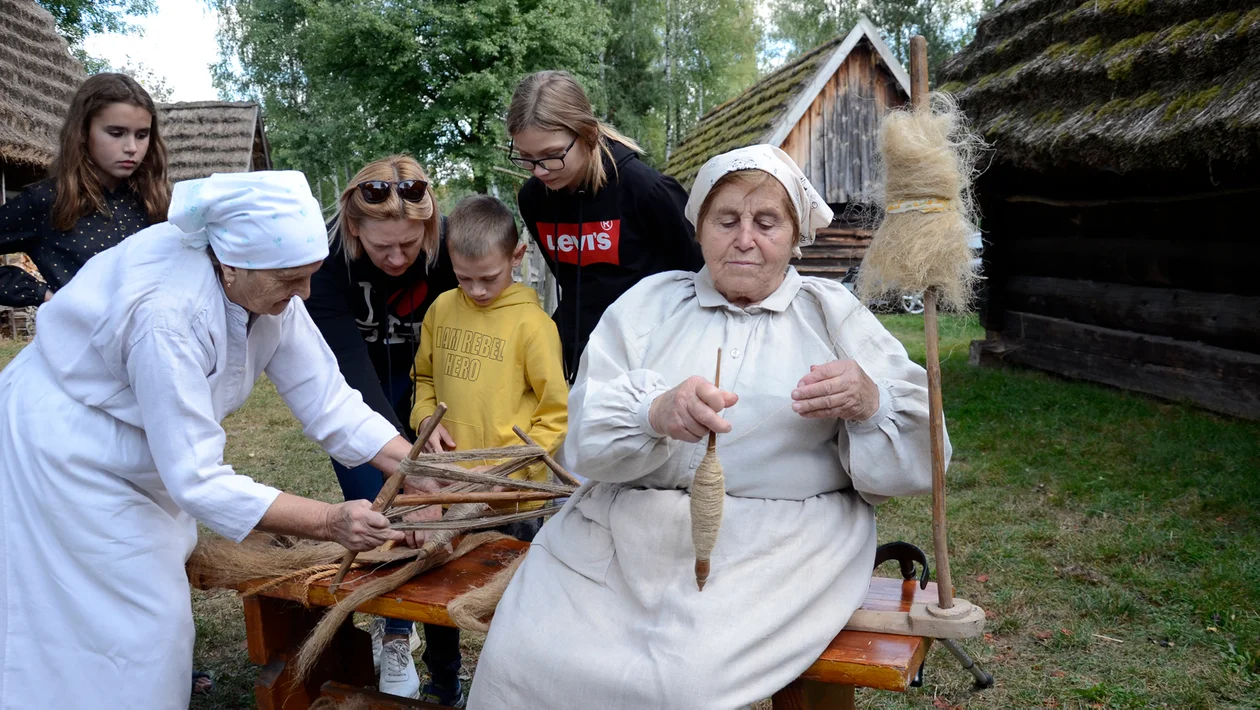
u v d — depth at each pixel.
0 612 1.99
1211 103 4.86
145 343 1.87
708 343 1.96
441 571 2.33
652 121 29.67
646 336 2.05
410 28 20.27
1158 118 5.23
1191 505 4.40
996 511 4.52
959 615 1.82
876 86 13.84
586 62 22.20
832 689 1.97
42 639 1.99
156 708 2.03
